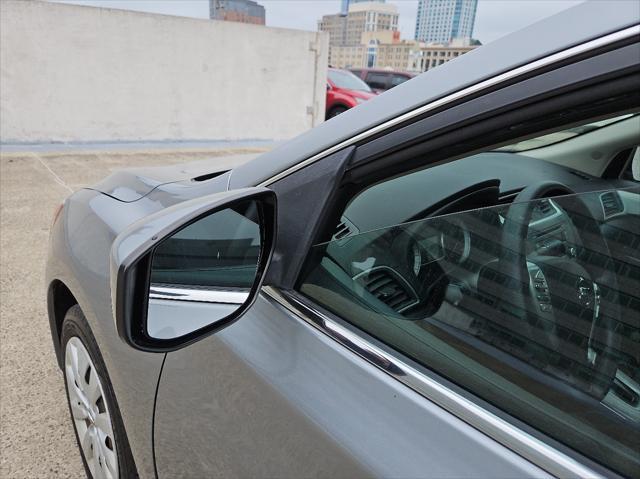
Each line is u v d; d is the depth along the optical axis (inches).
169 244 38.6
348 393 33.4
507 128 30.1
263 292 41.2
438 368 32.0
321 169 38.7
